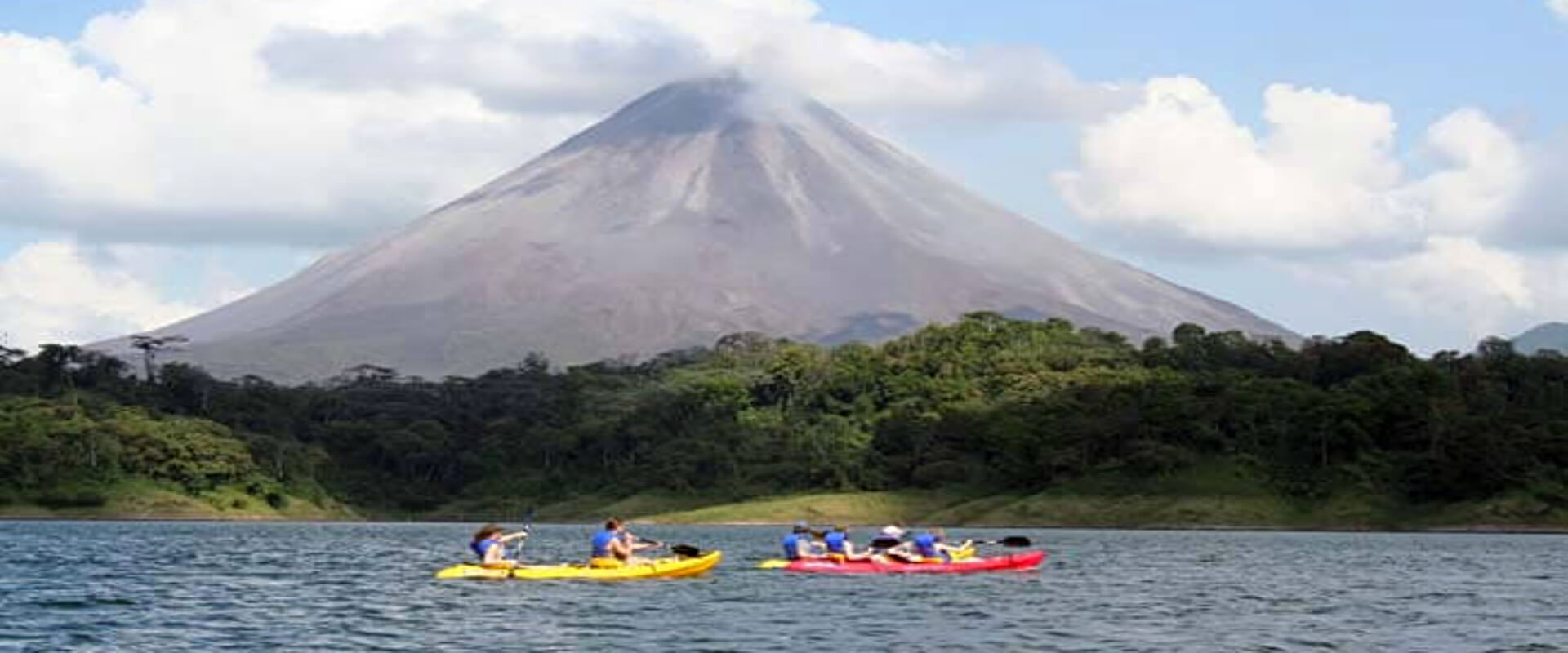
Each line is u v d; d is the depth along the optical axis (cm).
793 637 5091
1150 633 5338
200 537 13712
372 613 5750
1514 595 7188
